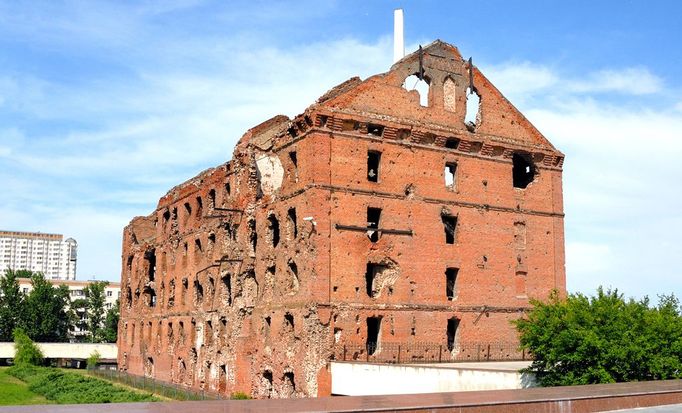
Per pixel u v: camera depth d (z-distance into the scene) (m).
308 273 44.56
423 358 46.25
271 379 48.62
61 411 14.85
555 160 54.03
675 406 22.02
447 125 49.84
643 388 23.36
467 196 49.88
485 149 50.91
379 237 46.16
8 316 120.31
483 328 48.88
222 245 57.53
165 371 67.69
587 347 32.47
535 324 35.31
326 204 44.66
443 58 50.72
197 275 62.88
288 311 46.19
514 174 55.88
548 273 52.38
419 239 47.53
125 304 83.12
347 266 44.72
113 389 62.84
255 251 52.25
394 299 46.03
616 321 33.59
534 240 52.28
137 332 77.25
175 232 69.56
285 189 48.03
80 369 94.44
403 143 47.94
